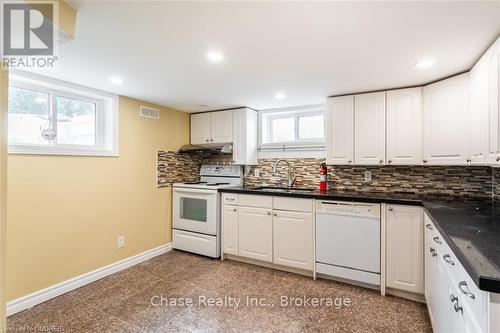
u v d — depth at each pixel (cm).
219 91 285
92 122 287
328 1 127
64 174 250
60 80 244
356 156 282
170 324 195
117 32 157
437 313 163
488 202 227
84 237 265
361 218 250
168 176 366
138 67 214
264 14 138
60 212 246
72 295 240
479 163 192
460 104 220
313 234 273
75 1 125
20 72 218
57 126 255
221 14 138
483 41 165
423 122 251
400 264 233
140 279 274
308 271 282
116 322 198
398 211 233
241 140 361
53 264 239
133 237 315
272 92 286
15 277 214
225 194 329
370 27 150
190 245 352
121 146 303
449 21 143
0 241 142
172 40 167
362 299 233
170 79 244
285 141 366
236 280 271
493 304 80
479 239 118
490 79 170
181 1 126
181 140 390
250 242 311
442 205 209
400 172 287
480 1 125
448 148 228
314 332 186
